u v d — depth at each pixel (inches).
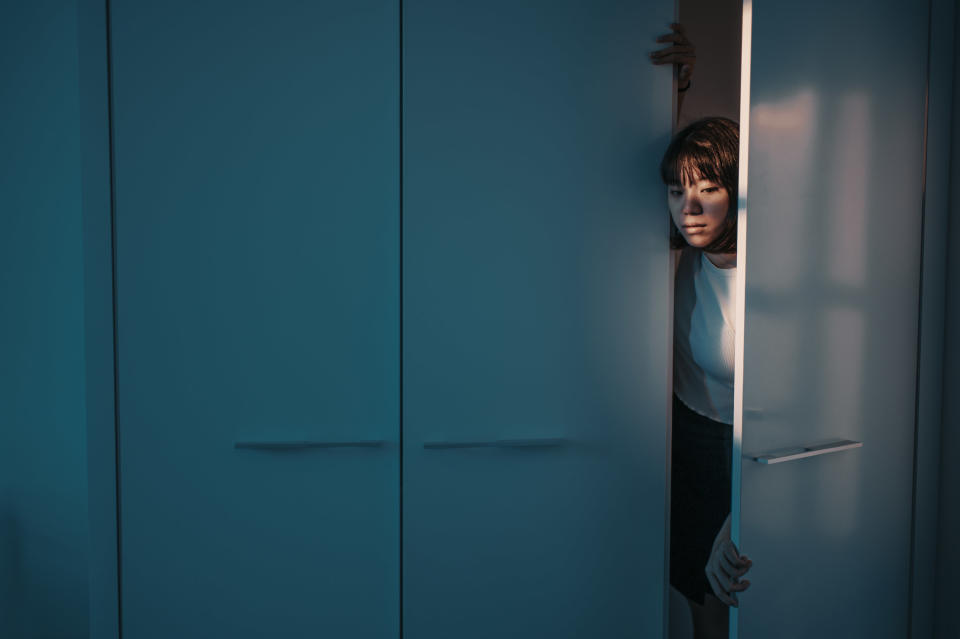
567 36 48.9
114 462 46.4
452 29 47.6
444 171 48.0
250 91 46.4
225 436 47.1
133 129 45.7
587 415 50.3
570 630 50.8
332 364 47.6
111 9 45.1
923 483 52.2
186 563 47.2
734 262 52.7
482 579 49.5
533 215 49.1
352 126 47.1
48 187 59.7
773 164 42.5
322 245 47.3
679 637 60.1
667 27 49.9
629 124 49.9
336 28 46.7
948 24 51.9
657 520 51.6
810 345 45.4
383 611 48.8
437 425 48.6
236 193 46.6
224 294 46.8
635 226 50.4
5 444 60.5
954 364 51.9
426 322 48.3
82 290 60.0
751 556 42.5
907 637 52.5
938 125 51.8
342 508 48.1
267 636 48.0
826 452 46.2
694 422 57.5
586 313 50.0
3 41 59.1
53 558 60.8
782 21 42.5
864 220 48.2
